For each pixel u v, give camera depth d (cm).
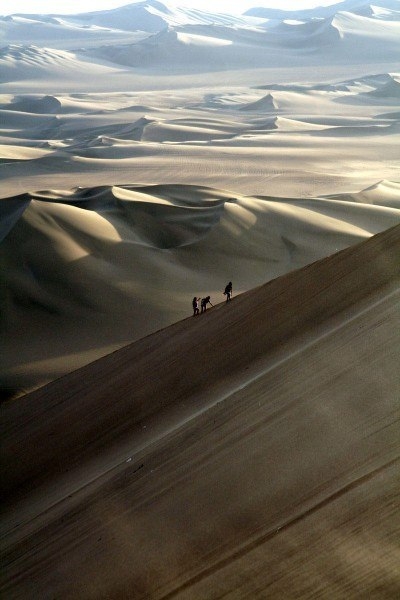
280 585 1252
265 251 8725
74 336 6538
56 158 18538
